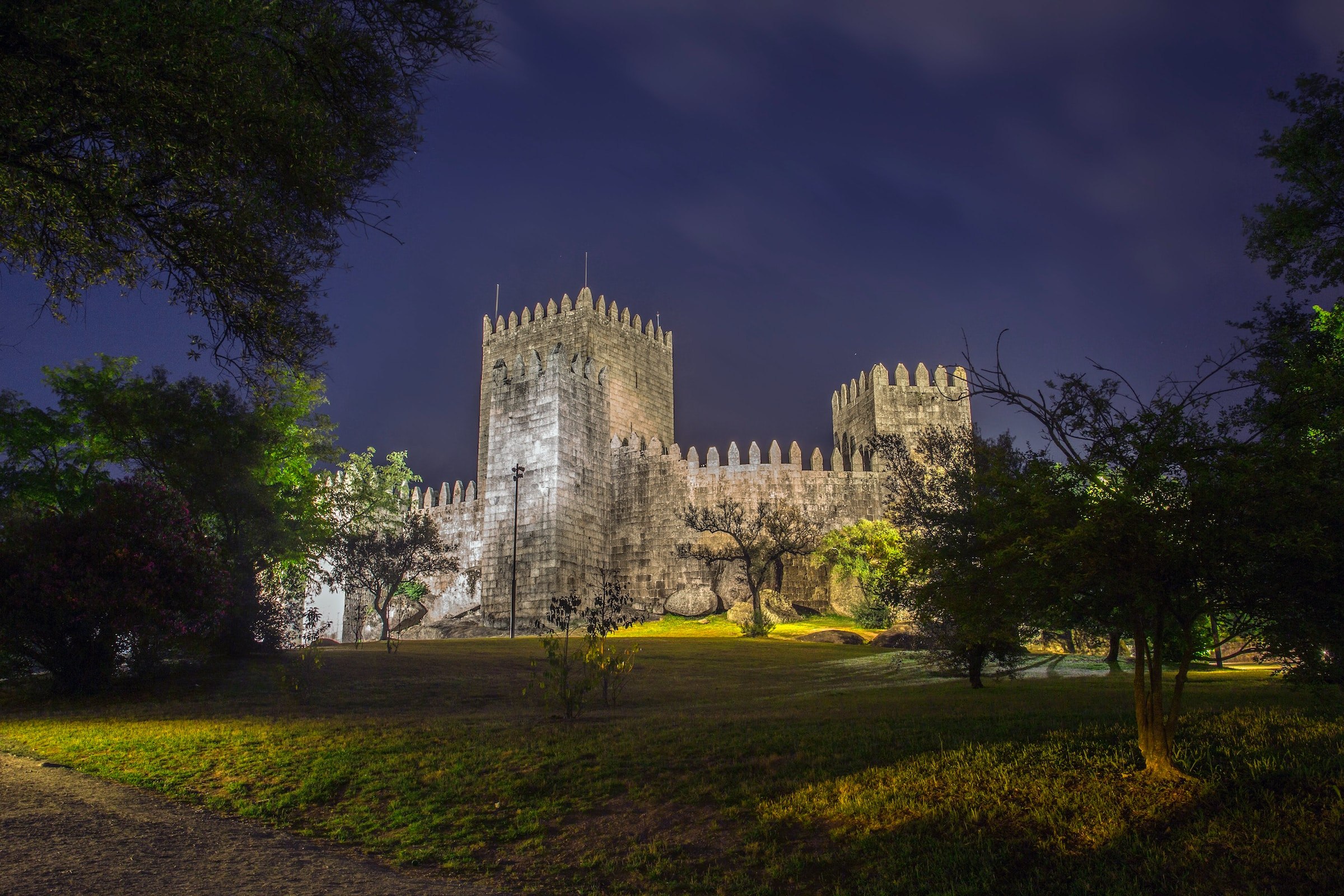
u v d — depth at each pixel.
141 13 9.98
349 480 46.25
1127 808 8.67
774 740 12.77
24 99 10.06
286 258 13.41
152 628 22.48
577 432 58.09
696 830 9.70
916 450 35.53
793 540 55.72
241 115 11.17
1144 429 8.99
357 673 26.08
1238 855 7.46
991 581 10.17
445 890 8.33
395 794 11.53
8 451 31.38
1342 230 18.64
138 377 31.19
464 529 68.19
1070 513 9.17
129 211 11.78
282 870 8.69
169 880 8.12
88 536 21.91
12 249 12.08
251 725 16.59
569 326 75.06
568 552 55.56
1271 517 8.25
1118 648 27.42
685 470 59.66
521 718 17.25
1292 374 8.80
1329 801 8.06
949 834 8.75
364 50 12.01
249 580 30.34
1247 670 27.64
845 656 33.94
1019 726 12.73
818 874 8.41
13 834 9.34
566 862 9.16
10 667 22.38
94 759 13.65
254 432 31.20
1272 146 19.19
